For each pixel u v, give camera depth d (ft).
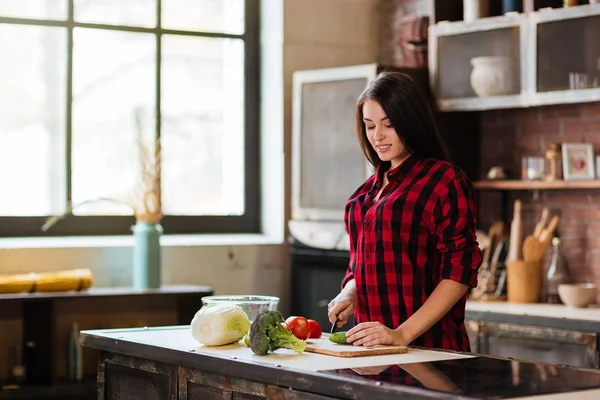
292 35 21.06
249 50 21.54
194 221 20.95
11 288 17.40
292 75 21.03
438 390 7.44
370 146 11.48
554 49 17.12
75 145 19.76
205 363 9.48
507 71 17.79
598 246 17.94
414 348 9.95
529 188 18.34
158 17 20.53
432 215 10.78
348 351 9.37
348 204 11.62
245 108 21.52
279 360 9.07
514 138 19.33
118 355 11.03
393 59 21.48
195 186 21.04
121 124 20.21
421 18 20.12
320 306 19.61
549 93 17.17
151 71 20.51
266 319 9.34
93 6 19.94
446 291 10.47
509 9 18.07
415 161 11.06
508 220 19.42
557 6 17.87
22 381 18.06
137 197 18.97
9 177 19.27
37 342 17.98
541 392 7.44
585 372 8.37
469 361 9.00
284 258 20.93
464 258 10.59
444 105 18.69
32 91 19.43
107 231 20.07
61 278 17.81
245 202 21.52
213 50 21.17
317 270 19.67
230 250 20.38
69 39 19.63
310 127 19.72
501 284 18.34
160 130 20.59
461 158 19.52
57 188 19.66
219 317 9.98
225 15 21.30
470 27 18.28
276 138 21.07
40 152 19.52
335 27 21.49
